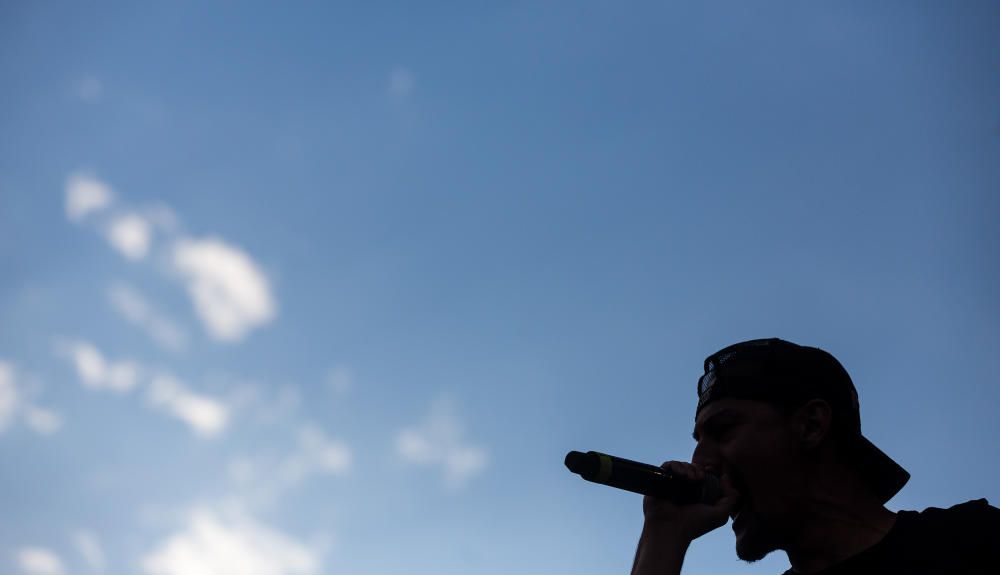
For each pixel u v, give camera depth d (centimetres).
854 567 177
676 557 185
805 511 188
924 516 180
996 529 171
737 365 200
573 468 192
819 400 192
